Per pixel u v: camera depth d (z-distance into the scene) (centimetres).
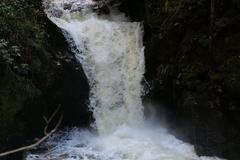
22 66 839
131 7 1337
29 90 846
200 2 891
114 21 1302
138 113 1075
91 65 1103
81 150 909
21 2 961
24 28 912
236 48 827
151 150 891
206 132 857
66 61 1016
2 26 841
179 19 934
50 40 1016
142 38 1147
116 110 1080
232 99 815
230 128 826
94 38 1147
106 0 1385
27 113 863
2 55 772
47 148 917
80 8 1353
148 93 1057
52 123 999
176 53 959
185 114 909
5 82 791
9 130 795
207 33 882
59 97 990
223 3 846
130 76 1106
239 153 814
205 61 880
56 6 1355
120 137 992
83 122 1062
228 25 834
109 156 874
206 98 857
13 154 820
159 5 1041
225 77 825
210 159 840
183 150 895
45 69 930
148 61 1073
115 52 1135
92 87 1080
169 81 976
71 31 1121
